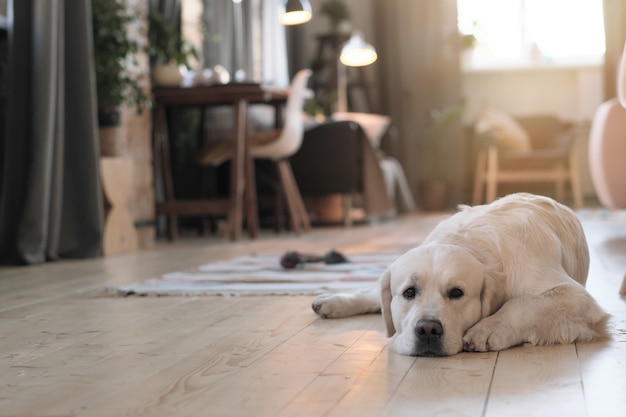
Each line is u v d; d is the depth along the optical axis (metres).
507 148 8.30
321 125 6.64
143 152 5.31
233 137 5.47
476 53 9.69
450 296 1.82
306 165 6.68
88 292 3.07
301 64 8.71
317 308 2.34
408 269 1.86
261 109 6.66
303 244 5.04
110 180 4.68
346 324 2.23
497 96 9.48
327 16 8.66
